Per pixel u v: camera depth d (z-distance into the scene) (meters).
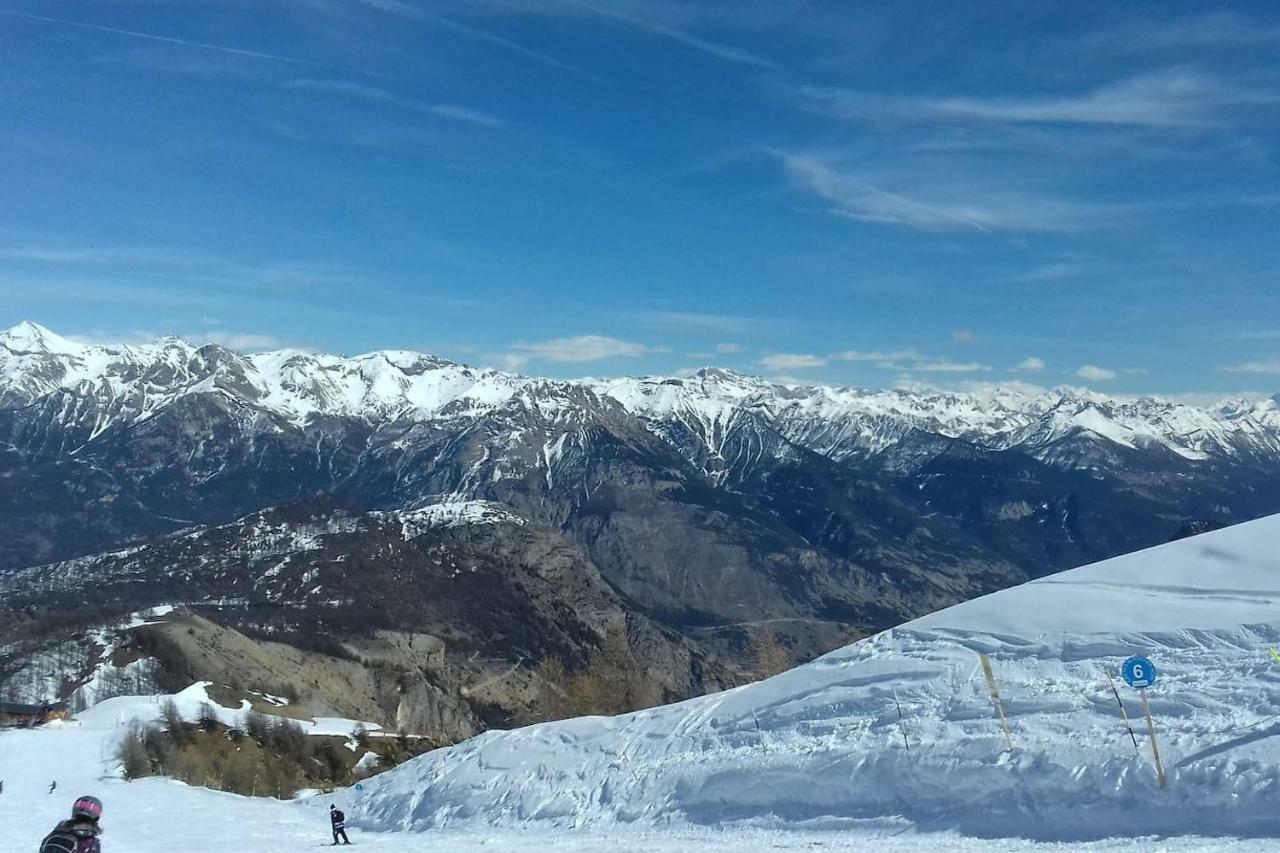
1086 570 27.42
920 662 25.67
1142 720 19.08
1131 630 23.05
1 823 37.16
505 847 23.78
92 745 64.94
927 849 17.47
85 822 10.50
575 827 26.58
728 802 24.00
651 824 25.05
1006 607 26.69
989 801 19.14
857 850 18.14
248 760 61.72
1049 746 19.52
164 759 58.88
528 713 138.62
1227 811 15.95
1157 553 26.81
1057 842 17.08
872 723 23.98
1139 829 16.59
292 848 28.17
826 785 22.36
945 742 21.38
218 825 35.47
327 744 73.31
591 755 30.81
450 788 32.75
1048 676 22.53
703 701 31.41
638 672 77.69
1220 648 20.84
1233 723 17.75
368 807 35.00
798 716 26.22
